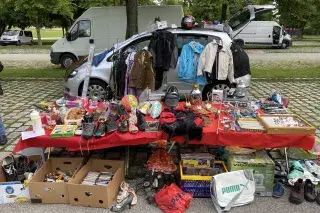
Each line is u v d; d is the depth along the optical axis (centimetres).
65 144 312
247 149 344
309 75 985
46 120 348
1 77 964
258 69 1129
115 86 522
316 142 402
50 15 2512
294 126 314
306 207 305
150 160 352
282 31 2005
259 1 1305
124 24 1142
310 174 343
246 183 308
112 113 341
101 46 1162
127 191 319
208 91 581
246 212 297
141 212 297
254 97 741
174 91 409
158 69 521
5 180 332
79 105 389
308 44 2466
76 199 303
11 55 1691
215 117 351
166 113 348
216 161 350
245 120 341
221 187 302
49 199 307
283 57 1549
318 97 734
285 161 372
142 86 486
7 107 652
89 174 342
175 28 602
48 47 2227
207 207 304
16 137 487
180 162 344
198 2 1488
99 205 300
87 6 1956
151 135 310
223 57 522
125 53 552
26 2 1009
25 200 314
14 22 2694
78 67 626
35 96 749
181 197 301
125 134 311
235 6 1327
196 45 542
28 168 350
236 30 1277
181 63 541
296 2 1249
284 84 885
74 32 1153
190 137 310
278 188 327
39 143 313
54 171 349
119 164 344
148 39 593
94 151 385
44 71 1085
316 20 3394
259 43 2009
